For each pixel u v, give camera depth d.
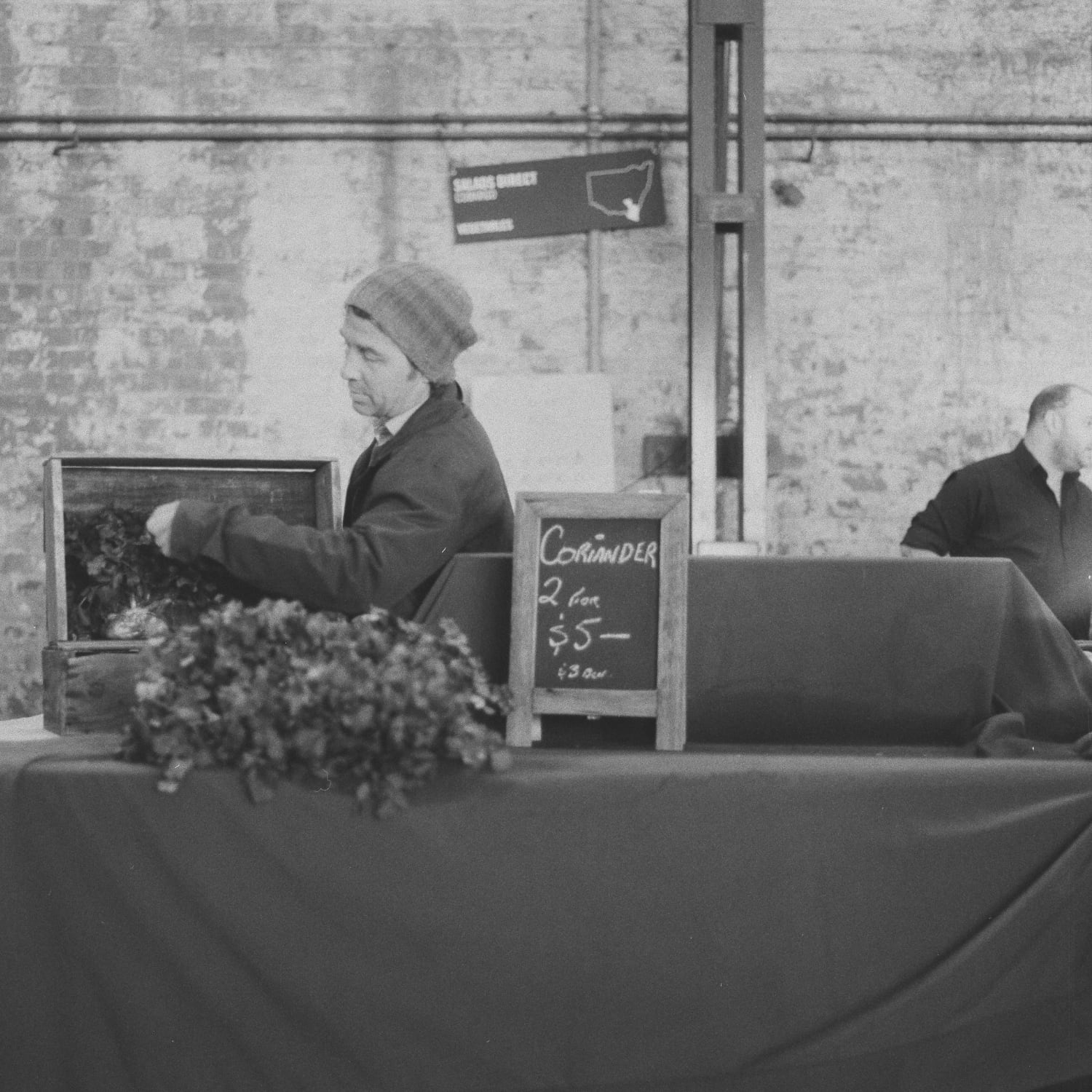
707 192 5.02
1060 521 4.32
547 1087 1.84
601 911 1.84
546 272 5.66
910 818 1.90
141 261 5.57
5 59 5.57
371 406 2.31
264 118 5.57
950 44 5.71
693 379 5.04
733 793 1.86
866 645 2.09
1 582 5.51
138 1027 1.79
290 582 2.09
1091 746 2.05
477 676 1.92
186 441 5.57
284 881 1.80
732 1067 1.86
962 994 1.91
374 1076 1.81
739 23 5.03
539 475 5.57
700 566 2.07
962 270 5.70
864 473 5.68
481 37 5.65
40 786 1.79
